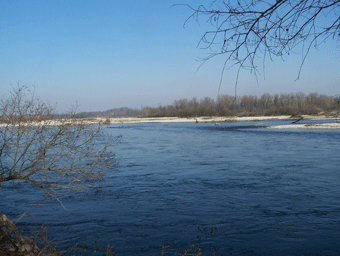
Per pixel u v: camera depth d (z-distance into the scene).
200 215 10.60
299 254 7.75
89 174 5.81
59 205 11.68
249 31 2.62
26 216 10.45
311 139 36.78
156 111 163.50
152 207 11.48
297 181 15.23
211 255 7.70
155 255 7.73
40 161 5.73
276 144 32.53
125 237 8.86
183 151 28.17
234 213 10.75
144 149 29.78
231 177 16.55
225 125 76.50
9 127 5.10
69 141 5.48
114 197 12.75
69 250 7.76
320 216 10.27
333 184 14.41
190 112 138.25
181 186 14.66
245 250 7.99
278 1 2.46
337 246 8.09
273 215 10.48
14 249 4.64
